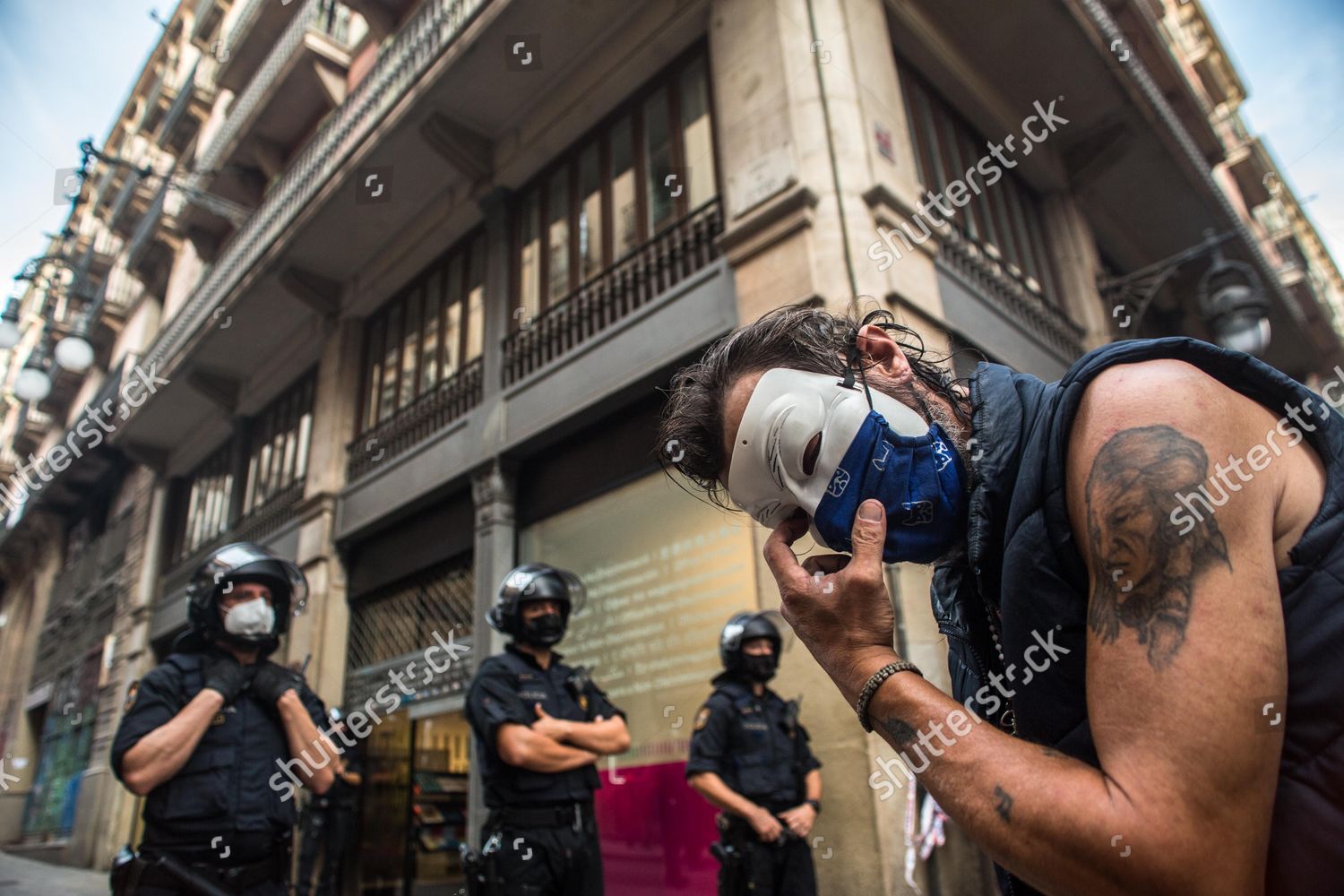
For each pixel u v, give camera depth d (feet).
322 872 21.34
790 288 15.38
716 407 3.18
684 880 15.47
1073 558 2.27
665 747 16.61
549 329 22.17
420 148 25.18
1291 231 32.30
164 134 45.11
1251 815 1.75
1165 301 31.58
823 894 12.51
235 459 37.86
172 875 7.45
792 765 11.82
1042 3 20.80
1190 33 33.01
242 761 8.18
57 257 32.50
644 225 20.52
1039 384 2.65
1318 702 1.91
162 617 40.93
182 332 37.68
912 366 3.18
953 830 12.76
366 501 27.68
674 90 20.56
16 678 62.34
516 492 22.39
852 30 17.65
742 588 15.96
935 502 2.78
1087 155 25.39
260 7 35.47
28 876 33.55
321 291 31.19
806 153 16.17
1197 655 1.84
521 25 21.40
